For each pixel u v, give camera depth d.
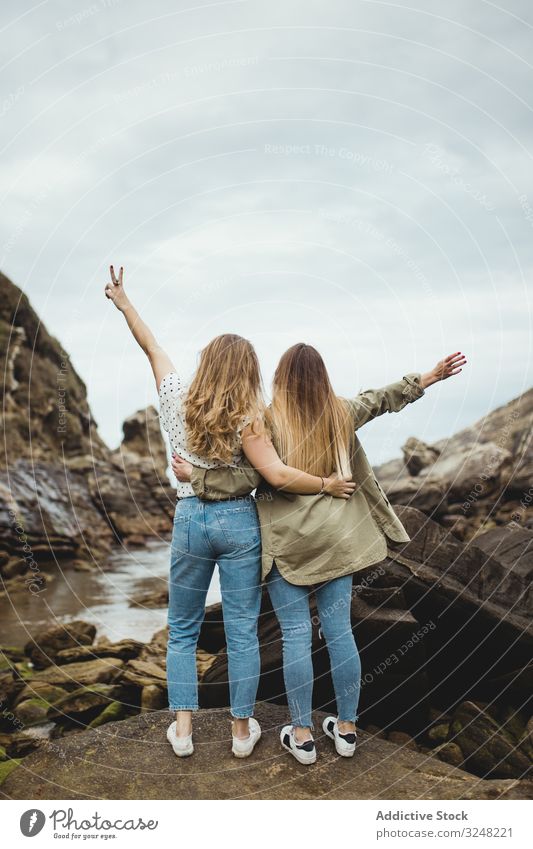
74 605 8.34
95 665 5.39
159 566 11.75
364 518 3.16
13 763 3.62
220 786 2.99
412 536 4.16
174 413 3.10
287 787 2.99
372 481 3.22
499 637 3.99
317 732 3.40
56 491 13.05
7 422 13.28
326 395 3.09
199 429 2.95
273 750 3.22
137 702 4.82
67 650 5.79
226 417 2.92
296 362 3.10
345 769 3.11
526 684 3.92
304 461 3.05
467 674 4.07
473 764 3.49
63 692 4.86
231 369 2.97
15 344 13.99
